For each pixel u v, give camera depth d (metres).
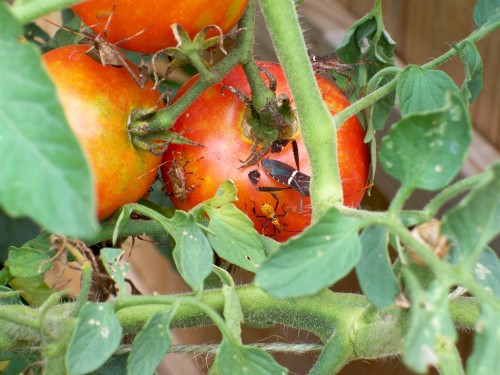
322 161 0.28
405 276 0.22
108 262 0.27
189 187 0.33
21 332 0.28
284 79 0.33
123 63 0.30
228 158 0.33
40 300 0.33
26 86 0.18
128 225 0.34
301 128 0.28
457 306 0.30
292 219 0.33
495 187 0.20
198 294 0.26
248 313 0.31
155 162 0.32
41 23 0.65
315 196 0.28
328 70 0.36
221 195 0.30
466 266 0.21
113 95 0.30
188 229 0.27
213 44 0.30
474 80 0.34
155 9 0.28
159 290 0.67
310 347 0.33
